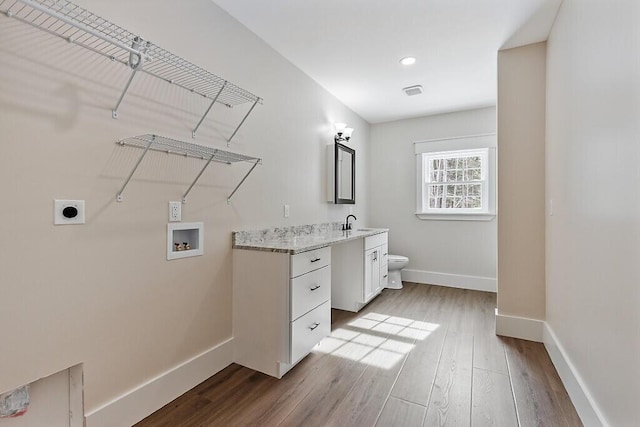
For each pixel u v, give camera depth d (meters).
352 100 3.75
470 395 1.76
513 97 2.57
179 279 1.79
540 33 2.36
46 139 1.24
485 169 4.09
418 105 3.95
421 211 4.42
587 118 1.53
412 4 2.02
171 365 1.74
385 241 3.80
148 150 1.61
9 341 1.15
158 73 1.66
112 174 1.46
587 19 1.54
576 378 1.65
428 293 3.88
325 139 3.40
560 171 2.03
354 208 4.21
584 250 1.57
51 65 1.25
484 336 2.57
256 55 2.35
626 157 1.13
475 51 2.62
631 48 1.09
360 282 3.17
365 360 2.17
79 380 1.37
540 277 2.49
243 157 1.96
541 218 2.49
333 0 1.97
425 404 1.68
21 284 1.18
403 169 4.55
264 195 2.45
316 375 1.98
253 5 2.01
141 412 1.57
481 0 1.99
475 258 4.10
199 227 1.90
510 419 1.57
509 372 2.01
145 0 1.59
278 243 2.26
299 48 2.56
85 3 1.35
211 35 1.96
